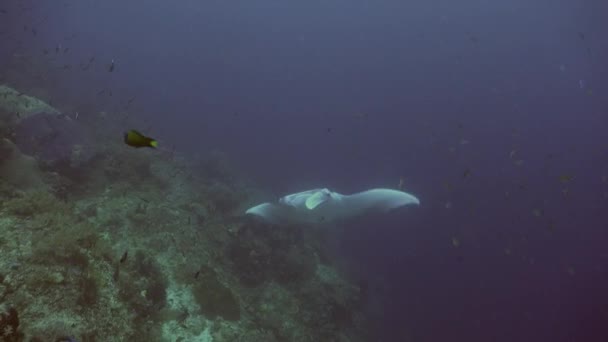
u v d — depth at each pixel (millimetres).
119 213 8219
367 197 9000
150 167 12188
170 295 6801
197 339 6270
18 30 27062
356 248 21734
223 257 9352
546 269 31297
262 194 17203
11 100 8594
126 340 4828
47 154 8336
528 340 20047
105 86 29438
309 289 10180
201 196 12039
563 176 11188
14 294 4070
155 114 29578
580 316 24875
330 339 9188
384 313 15250
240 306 8039
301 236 12648
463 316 20031
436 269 24688
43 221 5422
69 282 4680
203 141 27766
